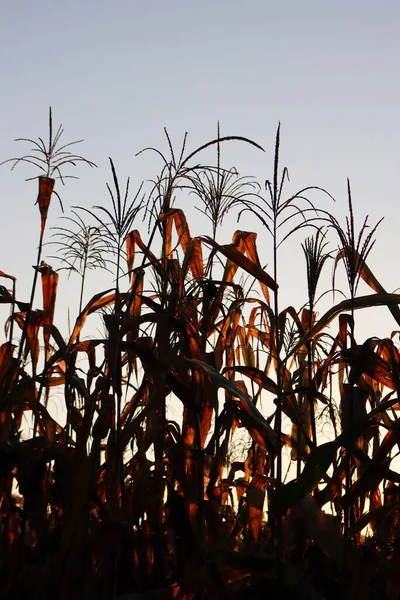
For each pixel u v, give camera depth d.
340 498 4.06
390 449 3.81
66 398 4.58
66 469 4.32
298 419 4.39
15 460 4.19
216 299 4.87
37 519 4.24
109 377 4.23
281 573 3.77
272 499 3.71
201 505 4.08
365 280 4.75
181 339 4.59
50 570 3.96
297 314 4.81
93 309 4.71
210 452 4.44
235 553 3.83
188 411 4.49
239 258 4.39
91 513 4.55
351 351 4.24
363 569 3.71
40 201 4.60
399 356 4.31
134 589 4.09
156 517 4.32
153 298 4.73
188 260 4.58
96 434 4.13
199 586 3.80
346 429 4.00
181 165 4.54
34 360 4.71
